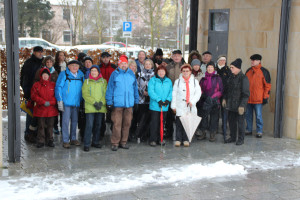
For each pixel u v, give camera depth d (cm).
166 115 769
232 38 953
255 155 686
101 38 3009
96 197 488
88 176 562
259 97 798
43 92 698
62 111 712
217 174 581
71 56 1100
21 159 643
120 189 515
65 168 600
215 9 1005
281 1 806
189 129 713
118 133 704
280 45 778
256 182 555
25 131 779
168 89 731
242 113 736
